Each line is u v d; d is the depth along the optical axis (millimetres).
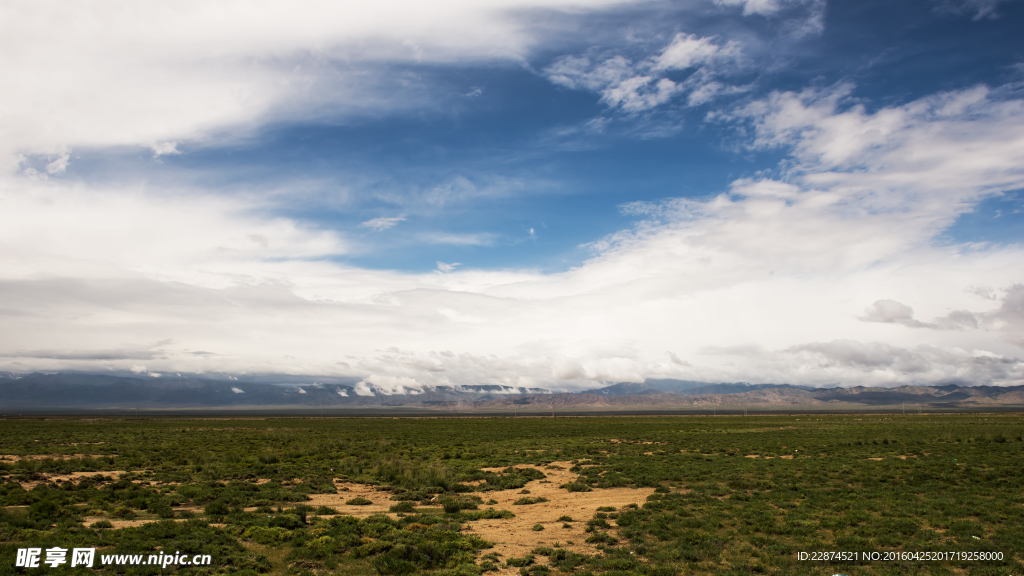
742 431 96188
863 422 127312
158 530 23031
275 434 95375
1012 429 88312
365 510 30625
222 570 18875
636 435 89125
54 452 58531
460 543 22656
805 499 31375
